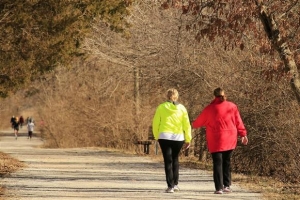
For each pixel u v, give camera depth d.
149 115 96.75
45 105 129.12
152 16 70.19
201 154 69.69
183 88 69.75
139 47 71.25
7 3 52.12
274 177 49.44
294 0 31.05
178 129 37.44
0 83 56.91
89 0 56.31
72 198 34.97
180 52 65.31
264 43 30.62
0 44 54.50
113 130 100.88
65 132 113.56
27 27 54.00
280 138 48.03
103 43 75.75
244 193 38.25
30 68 56.97
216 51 60.62
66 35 55.59
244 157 55.03
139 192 37.94
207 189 40.19
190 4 30.38
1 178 46.66
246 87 53.81
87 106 110.06
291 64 30.53
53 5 53.44
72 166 59.56
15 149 100.81
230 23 29.91
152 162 65.81
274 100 50.03
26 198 34.97
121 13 59.41
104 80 104.25
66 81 119.62
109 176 48.75
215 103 37.03
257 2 29.61
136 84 86.81
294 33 31.78
